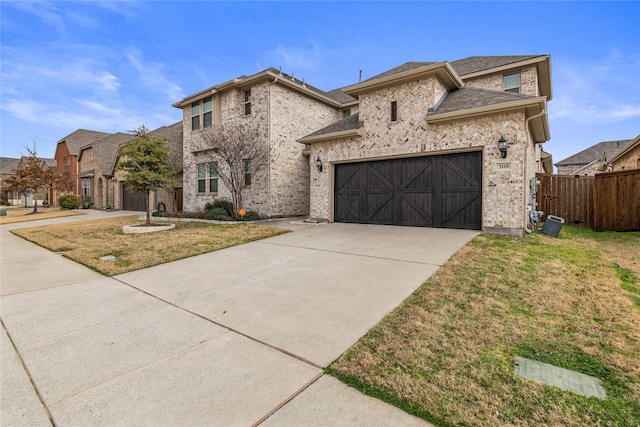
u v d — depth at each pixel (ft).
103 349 10.00
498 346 9.39
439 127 30.73
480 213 28.94
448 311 11.87
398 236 27.45
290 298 14.10
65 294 15.49
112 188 81.00
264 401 7.32
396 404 7.07
